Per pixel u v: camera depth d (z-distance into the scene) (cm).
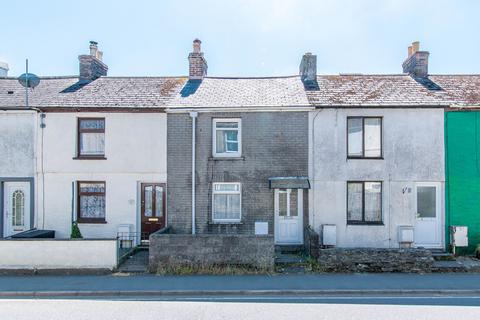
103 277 1230
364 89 1745
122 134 1656
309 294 1070
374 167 1586
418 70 1886
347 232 1581
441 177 1578
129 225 1623
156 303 987
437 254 1483
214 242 1303
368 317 864
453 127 1594
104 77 1994
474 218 1575
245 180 1622
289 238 1619
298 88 1786
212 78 1991
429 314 888
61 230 1639
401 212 1575
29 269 1276
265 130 1627
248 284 1134
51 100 1722
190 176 1639
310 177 1602
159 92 1805
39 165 1650
